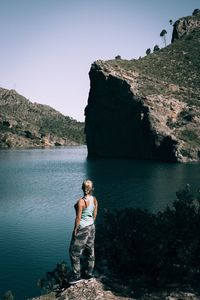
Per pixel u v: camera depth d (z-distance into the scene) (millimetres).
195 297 8633
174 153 131375
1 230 37906
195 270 10172
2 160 153750
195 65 188125
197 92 163875
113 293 8945
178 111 150625
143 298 8695
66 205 53781
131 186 69875
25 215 46312
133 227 12328
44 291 10844
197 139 138500
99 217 41781
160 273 9992
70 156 177500
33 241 33188
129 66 180875
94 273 10484
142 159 148250
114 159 150625
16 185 77625
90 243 8938
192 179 77938
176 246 11070
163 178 81125
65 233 36219
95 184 73812
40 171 107062
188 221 12086
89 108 174375
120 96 157250
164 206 49625
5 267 26344
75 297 8469
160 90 159625
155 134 140750
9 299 14383
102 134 168625
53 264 26969
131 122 153750
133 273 10547
